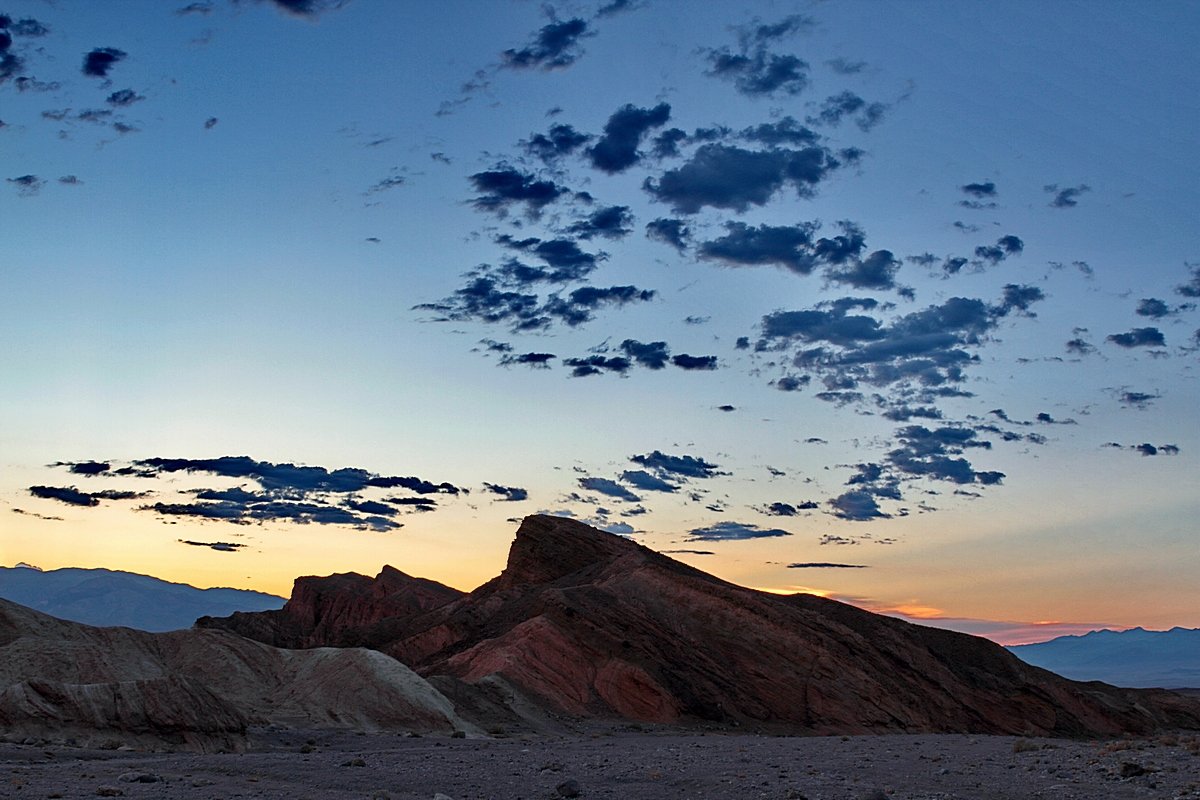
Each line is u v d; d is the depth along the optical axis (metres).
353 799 35.72
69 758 51.06
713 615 135.00
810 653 127.94
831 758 53.28
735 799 36.47
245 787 39.28
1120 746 56.53
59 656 79.25
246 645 93.19
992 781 40.66
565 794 37.53
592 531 176.50
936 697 131.75
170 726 60.22
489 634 138.88
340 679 88.75
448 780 42.78
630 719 112.00
